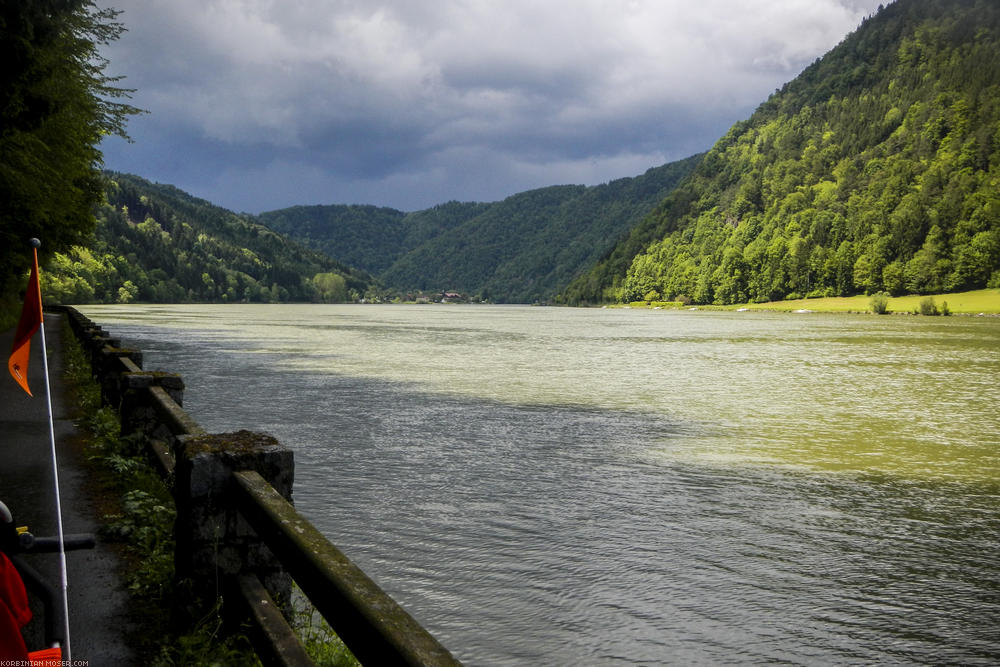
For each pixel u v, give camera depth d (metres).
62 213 25.78
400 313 188.88
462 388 30.59
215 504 4.35
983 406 27.45
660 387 32.56
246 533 4.39
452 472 15.54
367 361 42.66
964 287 197.38
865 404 27.83
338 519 12.15
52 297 128.88
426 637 2.45
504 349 56.59
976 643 8.51
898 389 32.94
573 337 77.25
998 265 193.75
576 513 12.84
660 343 68.81
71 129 22.80
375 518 12.23
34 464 8.89
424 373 36.47
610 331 94.00
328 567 3.05
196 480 4.30
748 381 35.72
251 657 4.04
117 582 5.30
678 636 8.41
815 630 8.65
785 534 12.06
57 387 16.12
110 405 11.93
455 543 11.10
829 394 30.80
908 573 10.50
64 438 10.52
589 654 7.98
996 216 197.88
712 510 13.32
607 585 9.71
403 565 10.23
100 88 26.11
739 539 11.76
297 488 14.01
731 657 8.05
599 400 27.78
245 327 83.75
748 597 9.53
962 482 15.71
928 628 8.86
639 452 18.22
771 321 140.50
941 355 55.12
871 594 9.76
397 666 2.32
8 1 14.86
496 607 9.00
